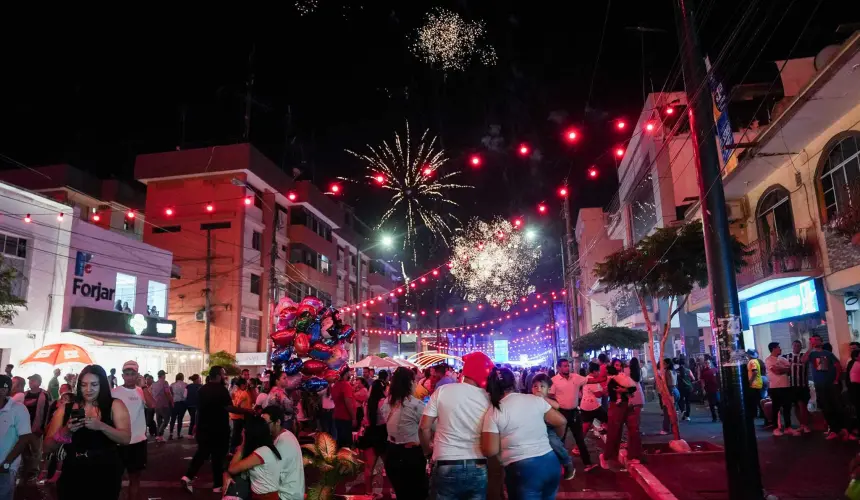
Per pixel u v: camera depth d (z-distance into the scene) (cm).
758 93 2094
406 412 698
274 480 529
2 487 592
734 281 800
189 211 3725
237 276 3600
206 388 1027
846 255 1514
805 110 1448
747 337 2233
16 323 2122
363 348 5809
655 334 2952
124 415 580
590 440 1570
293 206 4341
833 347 1586
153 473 1196
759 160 1742
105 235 2567
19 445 606
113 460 571
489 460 682
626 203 3325
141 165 3762
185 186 3766
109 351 2511
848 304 1582
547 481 512
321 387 1264
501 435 519
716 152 830
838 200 1535
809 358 1256
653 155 2586
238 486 530
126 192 3775
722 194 821
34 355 1622
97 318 2420
